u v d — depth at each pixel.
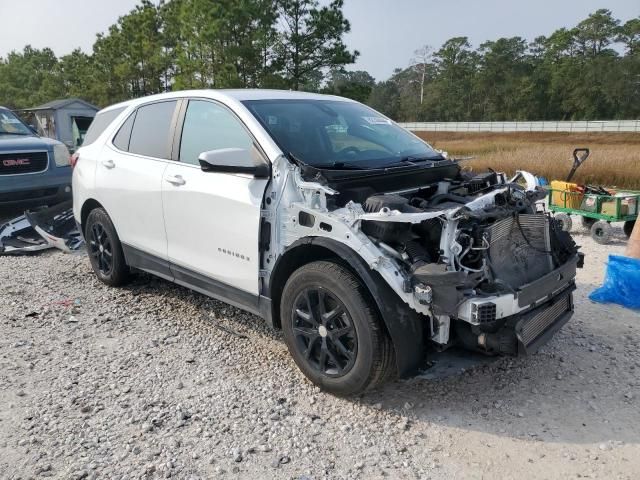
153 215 5.06
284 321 4.03
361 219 3.52
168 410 3.71
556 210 9.16
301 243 3.78
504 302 3.35
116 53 43.94
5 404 3.79
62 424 3.55
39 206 9.29
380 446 3.37
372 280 3.44
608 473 3.13
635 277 5.55
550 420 3.64
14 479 3.04
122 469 3.13
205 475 3.10
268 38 27.00
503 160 19.81
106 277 6.09
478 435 3.48
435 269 3.34
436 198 3.99
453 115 107.44
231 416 3.65
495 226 3.61
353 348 3.64
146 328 5.06
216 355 4.52
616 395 3.94
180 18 29.14
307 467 3.17
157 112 5.27
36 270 6.79
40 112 29.34
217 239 4.44
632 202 8.38
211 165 3.92
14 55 91.19
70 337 4.86
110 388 3.99
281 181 3.99
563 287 4.01
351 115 5.05
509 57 101.81
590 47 100.12
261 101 4.62
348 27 27.48
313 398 3.86
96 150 5.94
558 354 4.54
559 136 58.25
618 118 87.62
